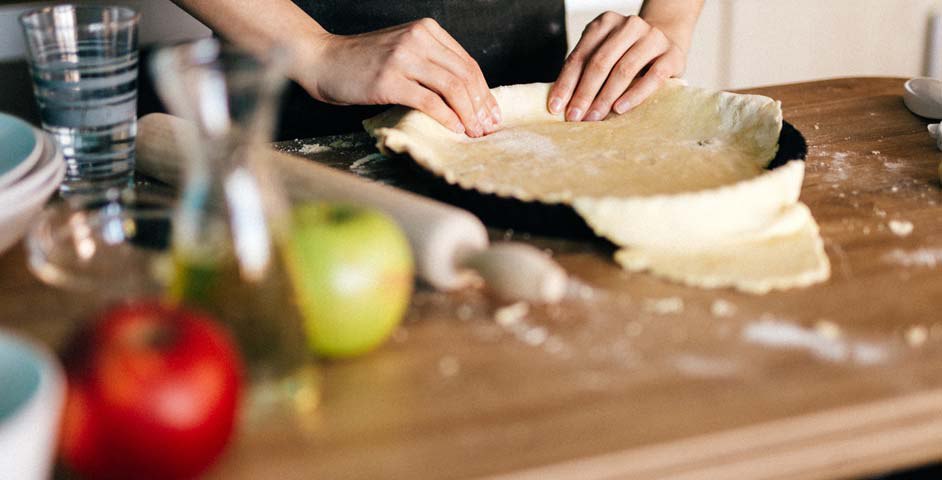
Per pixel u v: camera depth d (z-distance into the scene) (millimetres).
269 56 502
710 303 699
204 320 523
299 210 632
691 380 604
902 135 1067
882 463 588
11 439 417
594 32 1146
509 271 654
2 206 694
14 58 1737
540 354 635
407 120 1006
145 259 741
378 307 609
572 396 589
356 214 626
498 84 1401
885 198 889
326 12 1298
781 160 899
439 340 653
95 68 875
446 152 976
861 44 2537
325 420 568
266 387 566
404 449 542
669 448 541
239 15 1114
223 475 522
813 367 617
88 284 710
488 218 833
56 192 898
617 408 576
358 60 1062
